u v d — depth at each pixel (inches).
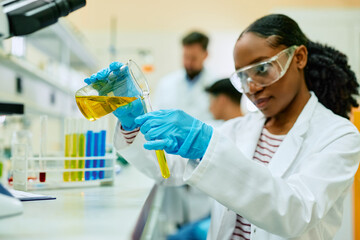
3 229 31.3
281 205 41.3
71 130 63.1
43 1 55.0
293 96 56.4
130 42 242.7
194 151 43.6
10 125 120.3
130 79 46.5
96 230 31.0
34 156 66.6
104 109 48.8
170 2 244.7
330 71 61.9
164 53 241.6
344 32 209.2
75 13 243.0
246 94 57.0
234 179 42.1
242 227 56.6
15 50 104.6
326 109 58.7
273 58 51.5
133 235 34.4
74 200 47.8
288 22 56.7
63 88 160.4
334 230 52.5
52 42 141.1
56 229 31.3
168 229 162.2
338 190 45.4
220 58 241.6
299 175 45.9
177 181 63.1
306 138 54.8
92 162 64.6
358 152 48.8
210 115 178.1
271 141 60.2
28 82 138.2
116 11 244.2
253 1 243.8
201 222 124.5
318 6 240.8
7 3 53.6
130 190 59.2
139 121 44.5
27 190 58.0
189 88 183.5
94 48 241.3
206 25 243.9
